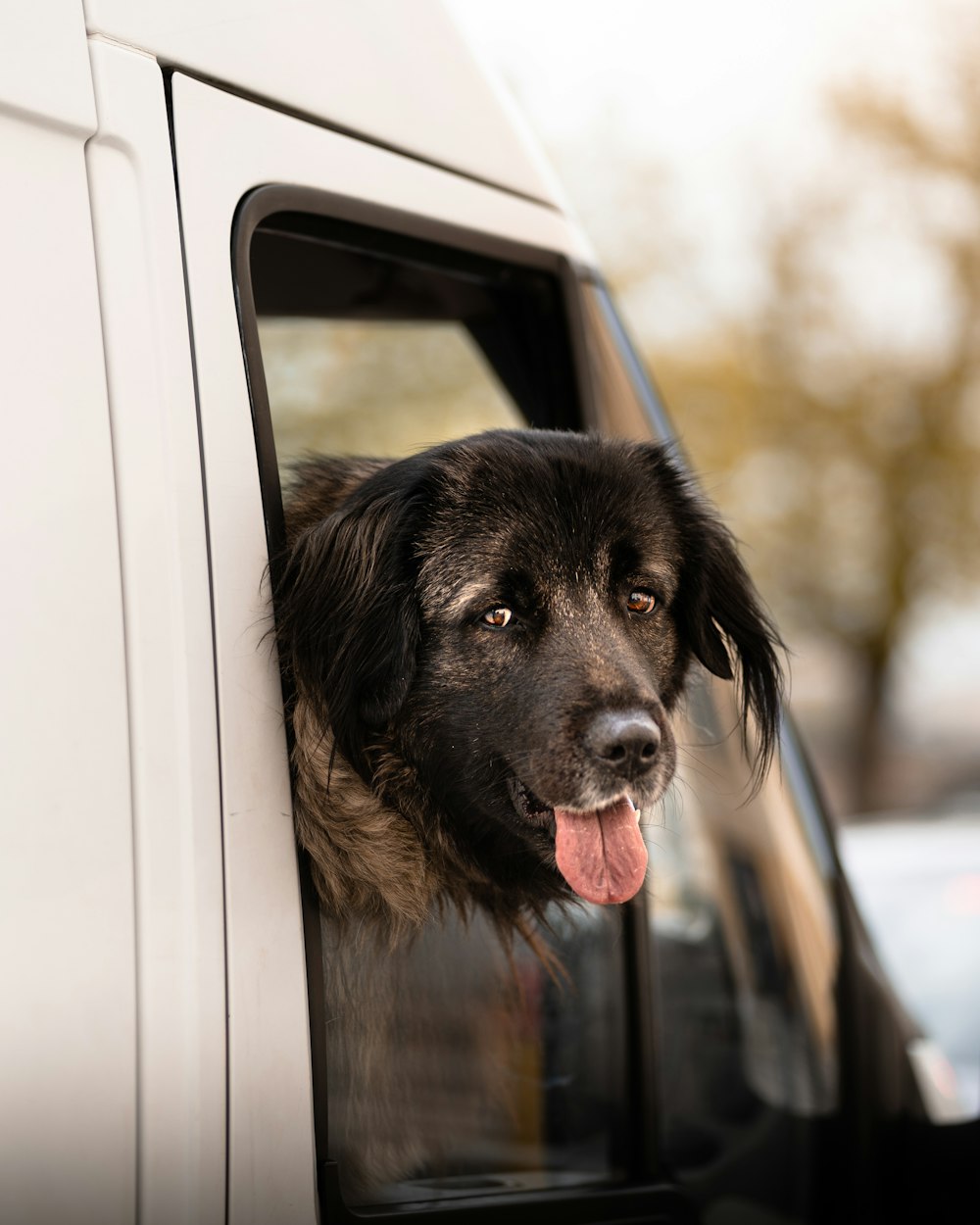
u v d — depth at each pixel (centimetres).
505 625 249
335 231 221
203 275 189
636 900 244
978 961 681
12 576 160
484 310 277
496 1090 238
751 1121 276
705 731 294
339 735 219
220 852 178
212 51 198
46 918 157
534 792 238
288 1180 179
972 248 1573
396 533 238
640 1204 229
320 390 347
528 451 254
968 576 1691
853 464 1678
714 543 284
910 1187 287
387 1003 221
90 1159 158
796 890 282
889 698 1788
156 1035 166
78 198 174
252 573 193
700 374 1606
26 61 170
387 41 235
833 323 1619
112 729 167
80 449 169
